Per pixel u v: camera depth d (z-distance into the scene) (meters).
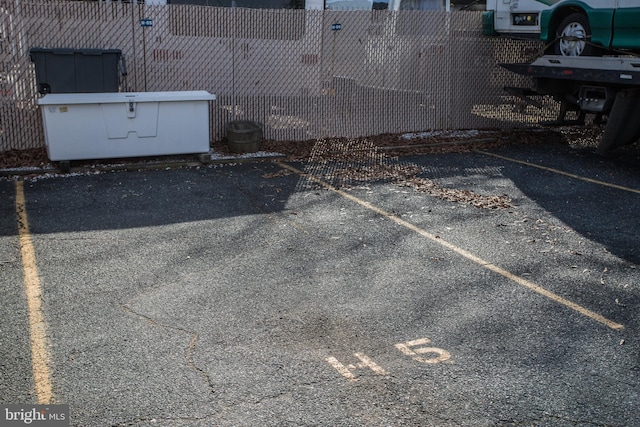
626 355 4.67
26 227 7.11
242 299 5.43
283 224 7.40
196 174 9.60
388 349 4.67
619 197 8.68
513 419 3.91
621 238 7.11
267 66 11.56
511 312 5.30
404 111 12.80
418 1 13.30
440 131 13.05
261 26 11.40
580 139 12.70
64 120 9.32
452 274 6.05
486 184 9.32
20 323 4.93
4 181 8.99
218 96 11.37
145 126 9.73
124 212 7.72
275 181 9.27
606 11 9.62
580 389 4.23
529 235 7.18
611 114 10.41
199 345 4.66
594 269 6.23
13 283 5.64
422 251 6.63
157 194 8.50
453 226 7.43
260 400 4.02
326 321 5.08
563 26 10.58
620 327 5.08
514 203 8.39
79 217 7.49
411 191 8.89
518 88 12.37
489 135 12.80
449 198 8.55
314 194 8.66
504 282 5.89
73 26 10.34
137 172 9.65
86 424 3.75
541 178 9.66
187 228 7.19
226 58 11.28
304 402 4.01
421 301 5.46
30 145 10.41
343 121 12.30
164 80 11.00
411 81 12.73
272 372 4.33
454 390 4.18
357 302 5.43
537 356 4.62
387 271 6.10
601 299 5.57
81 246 6.56
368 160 10.71
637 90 10.16
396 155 11.13
